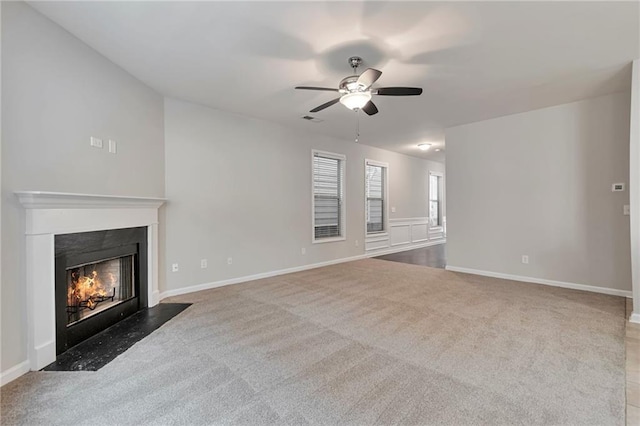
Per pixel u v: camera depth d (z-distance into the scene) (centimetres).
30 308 204
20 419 156
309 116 457
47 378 195
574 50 268
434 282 439
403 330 266
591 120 387
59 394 177
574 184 401
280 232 502
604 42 254
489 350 228
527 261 442
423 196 843
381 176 723
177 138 383
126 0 201
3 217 190
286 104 404
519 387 181
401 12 215
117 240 291
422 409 162
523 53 273
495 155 470
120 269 306
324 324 282
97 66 270
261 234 475
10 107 195
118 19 223
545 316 298
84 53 255
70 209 234
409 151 736
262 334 260
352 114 448
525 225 443
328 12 216
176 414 159
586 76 321
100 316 269
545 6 208
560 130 410
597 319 289
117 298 303
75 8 210
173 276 380
